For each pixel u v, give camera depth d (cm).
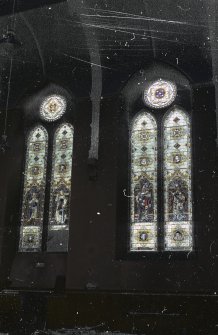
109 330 1535
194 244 1608
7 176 1844
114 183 1681
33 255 1767
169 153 1738
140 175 1744
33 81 1931
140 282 1564
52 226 1806
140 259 1641
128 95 1839
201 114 1658
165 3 1669
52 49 1864
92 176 1694
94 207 1678
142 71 1809
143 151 1769
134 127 1806
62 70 1880
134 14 1725
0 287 1725
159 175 1723
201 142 1633
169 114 1781
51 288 1677
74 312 1588
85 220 1675
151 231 1670
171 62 1748
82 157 1748
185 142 1731
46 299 1627
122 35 1770
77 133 1783
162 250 1638
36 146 1922
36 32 1833
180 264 1548
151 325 1498
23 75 1939
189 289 1511
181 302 1491
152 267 1570
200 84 1689
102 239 1638
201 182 1593
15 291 1648
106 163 1711
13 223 1828
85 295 1595
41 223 1820
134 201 1722
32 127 1947
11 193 1845
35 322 1605
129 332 1513
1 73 1941
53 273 1714
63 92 1936
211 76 1683
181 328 1465
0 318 1617
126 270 1588
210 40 1664
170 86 1806
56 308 1609
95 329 1549
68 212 1802
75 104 1823
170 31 1719
